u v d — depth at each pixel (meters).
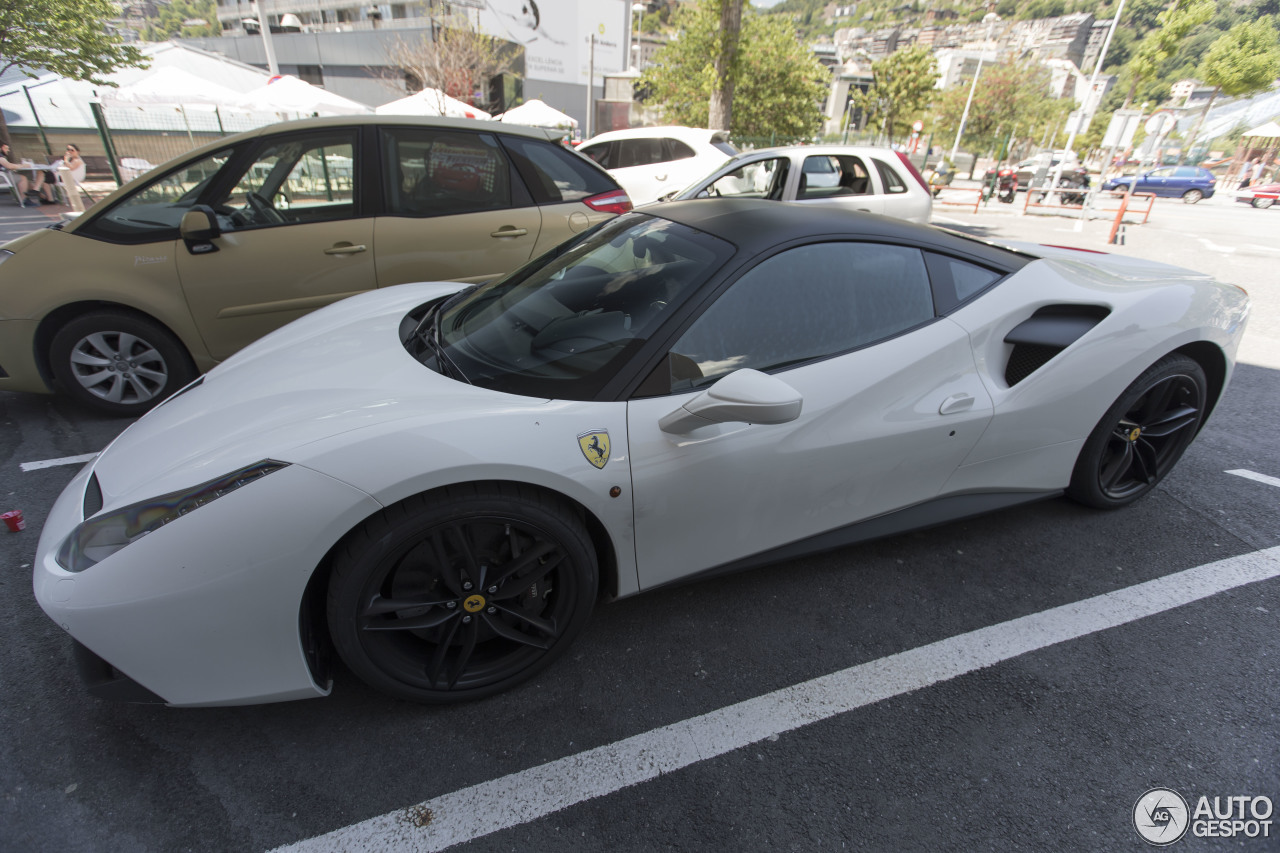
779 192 6.59
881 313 2.06
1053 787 1.59
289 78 15.21
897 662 1.97
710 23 13.90
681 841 1.44
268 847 1.40
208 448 1.57
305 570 1.45
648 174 8.84
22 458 3.05
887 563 2.43
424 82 25.27
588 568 1.74
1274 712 1.82
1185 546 2.56
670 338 1.78
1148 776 1.62
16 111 16.02
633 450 1.69
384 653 1.62
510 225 3.89
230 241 3.34
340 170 3.57
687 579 1.96
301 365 1.96
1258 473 3.14
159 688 1.46
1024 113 49.62
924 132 45.00
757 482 1.85
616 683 1.87
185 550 1.40
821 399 1.89
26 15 14.75
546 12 39.44
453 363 1.89
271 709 1.75
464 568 1.63
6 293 3.12
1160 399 2.56
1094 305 2.34
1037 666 1.96
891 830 1.47
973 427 2.14
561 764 1.62
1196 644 2.06
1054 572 2.39
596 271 2.11
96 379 3.36
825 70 24.34
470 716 1.75
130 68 17.42
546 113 18.77
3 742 1.62
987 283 2.27
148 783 1.53
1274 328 5.89
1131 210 19.70
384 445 1.49
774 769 1.62
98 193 12.75
